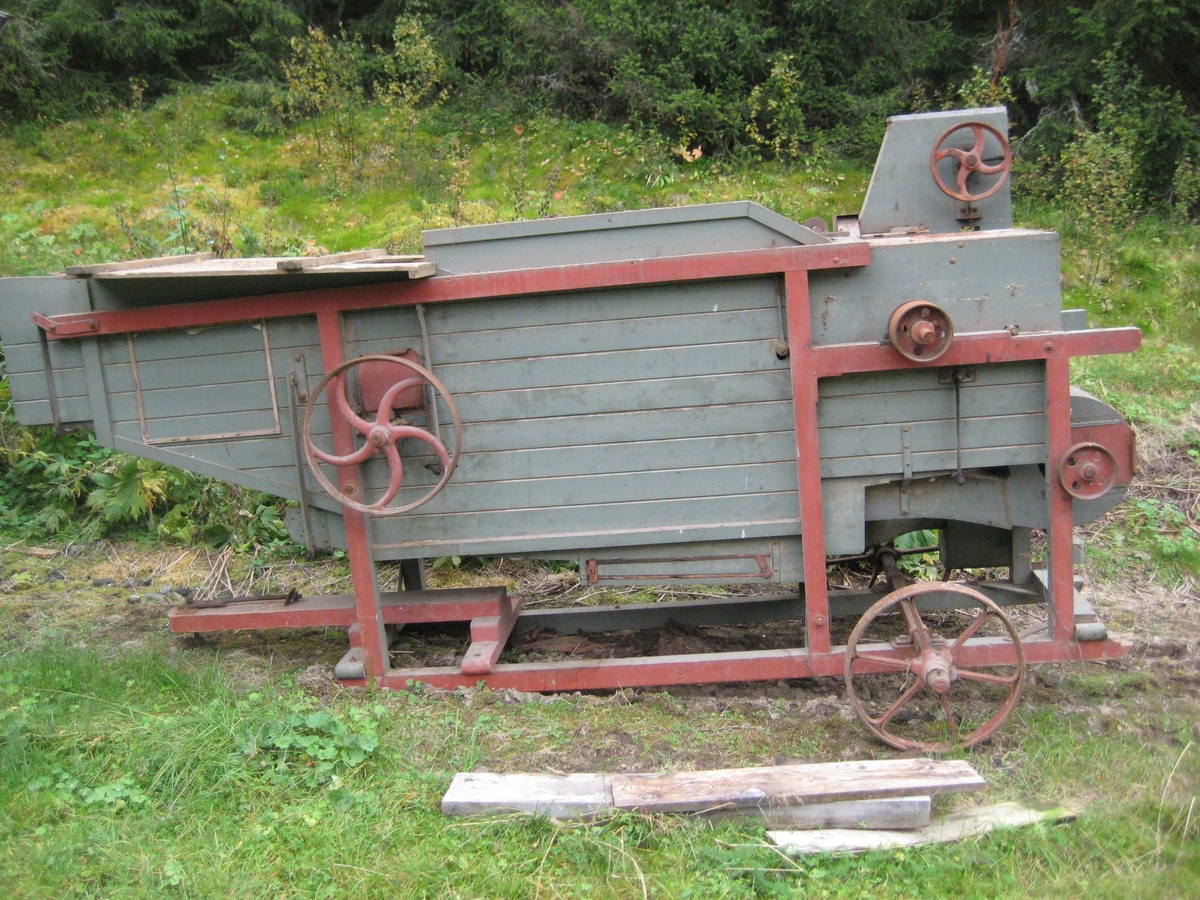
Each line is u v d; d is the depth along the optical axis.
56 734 3.82
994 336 3.82
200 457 4.38
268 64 12.62
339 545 4.39
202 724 3.81
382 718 4.02
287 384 4.25
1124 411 7.09
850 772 3.49
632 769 3.74
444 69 11.84
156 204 9.80
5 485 6.55
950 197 4.40
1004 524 4.17
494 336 4.07
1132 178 10.02
